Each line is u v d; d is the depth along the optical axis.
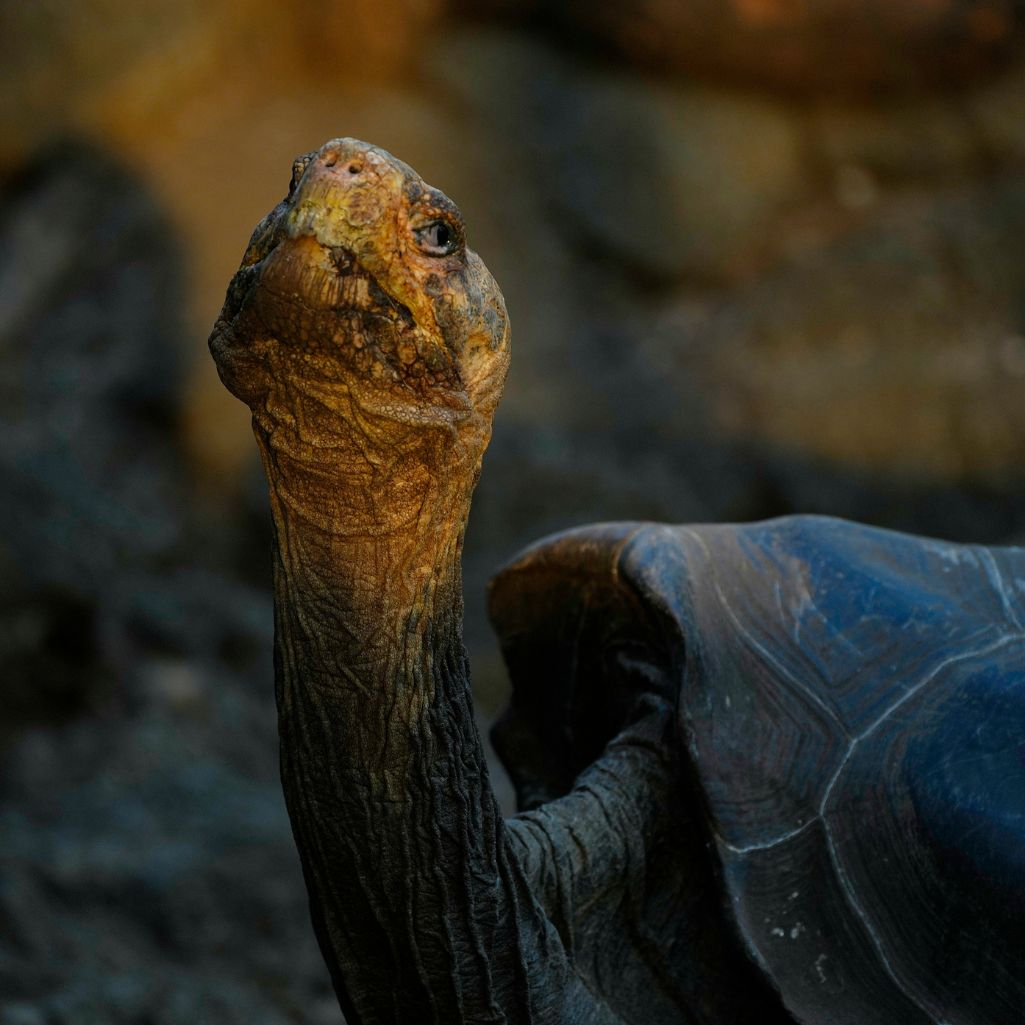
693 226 30.41
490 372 5.85
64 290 26.64
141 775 18.47
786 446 28.52
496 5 31.52
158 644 21.34
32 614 19.73
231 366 5.54
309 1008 14.41
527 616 8.80
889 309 30.03
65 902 14.98
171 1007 13.23
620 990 7.13
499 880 6.31
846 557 8.16
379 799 6.05
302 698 6.01
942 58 31.44
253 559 24.81
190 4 27.80
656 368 28.81
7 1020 11.77
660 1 30.25
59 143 27.34
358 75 29.67
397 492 5.68
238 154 27.86
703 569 7.90
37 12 26.91
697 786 7.02
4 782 17.67
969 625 7.70
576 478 26.56
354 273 5.28
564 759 8.77
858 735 7.26
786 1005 6.52
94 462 24.14
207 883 15.92
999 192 31.50
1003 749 6.88
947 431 29.05
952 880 6.65
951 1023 6.43
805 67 31.14
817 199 31.73
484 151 29.66
